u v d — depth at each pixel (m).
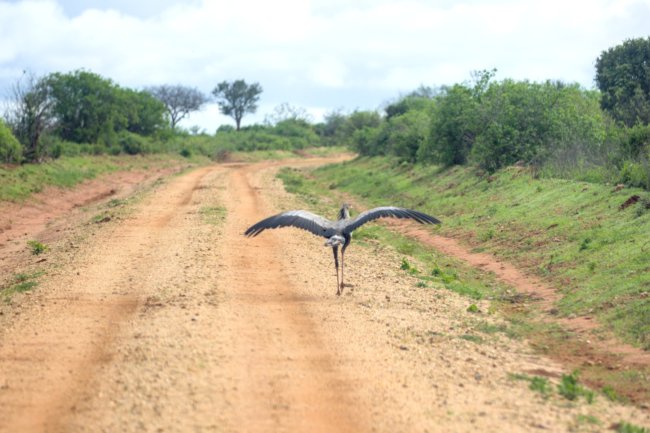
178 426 13.40
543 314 24.33
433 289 27.47
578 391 16.41
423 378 16.59
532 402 15.48
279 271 28.78
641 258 27.05
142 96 137.25
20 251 37.69
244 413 14.12
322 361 17.50
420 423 13.84
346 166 100.81
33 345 18.66
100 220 46.19
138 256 31.77
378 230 44.28
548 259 31.23
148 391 15.11
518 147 54.00
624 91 61.44
